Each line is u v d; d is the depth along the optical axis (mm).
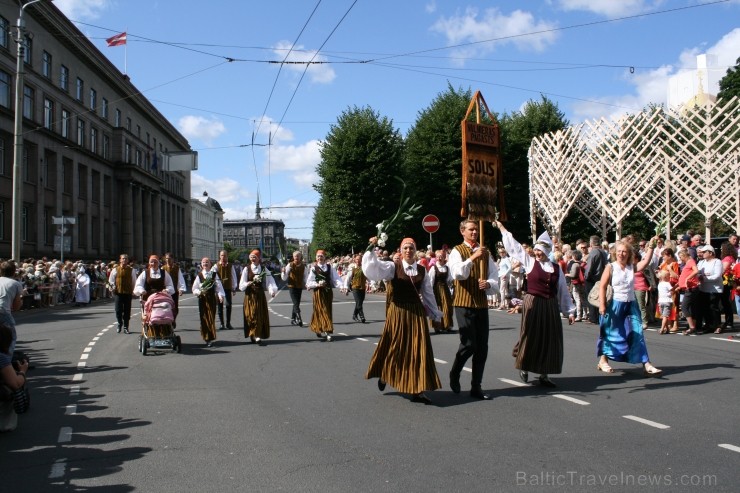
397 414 6434
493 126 8555
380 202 35156
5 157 35125
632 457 4914
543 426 5863
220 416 6465
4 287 8141
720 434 5504
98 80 50438
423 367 6777
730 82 36594
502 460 4898
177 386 8078
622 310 8289
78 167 45844
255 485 4469
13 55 35500
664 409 6414
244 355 10695
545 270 7617
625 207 19766
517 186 38438
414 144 38438
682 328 13406
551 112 39344
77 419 6477
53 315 20781
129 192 54562
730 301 12859
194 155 33000
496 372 8727
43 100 39688
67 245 27828
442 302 13477
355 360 9984
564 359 9641
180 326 16078
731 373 8219
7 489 4492
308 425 6059
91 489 4469
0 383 5965
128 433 5906
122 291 14781
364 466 4824
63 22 41656
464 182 8227
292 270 15586
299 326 15414
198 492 4359
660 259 14445
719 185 17203
